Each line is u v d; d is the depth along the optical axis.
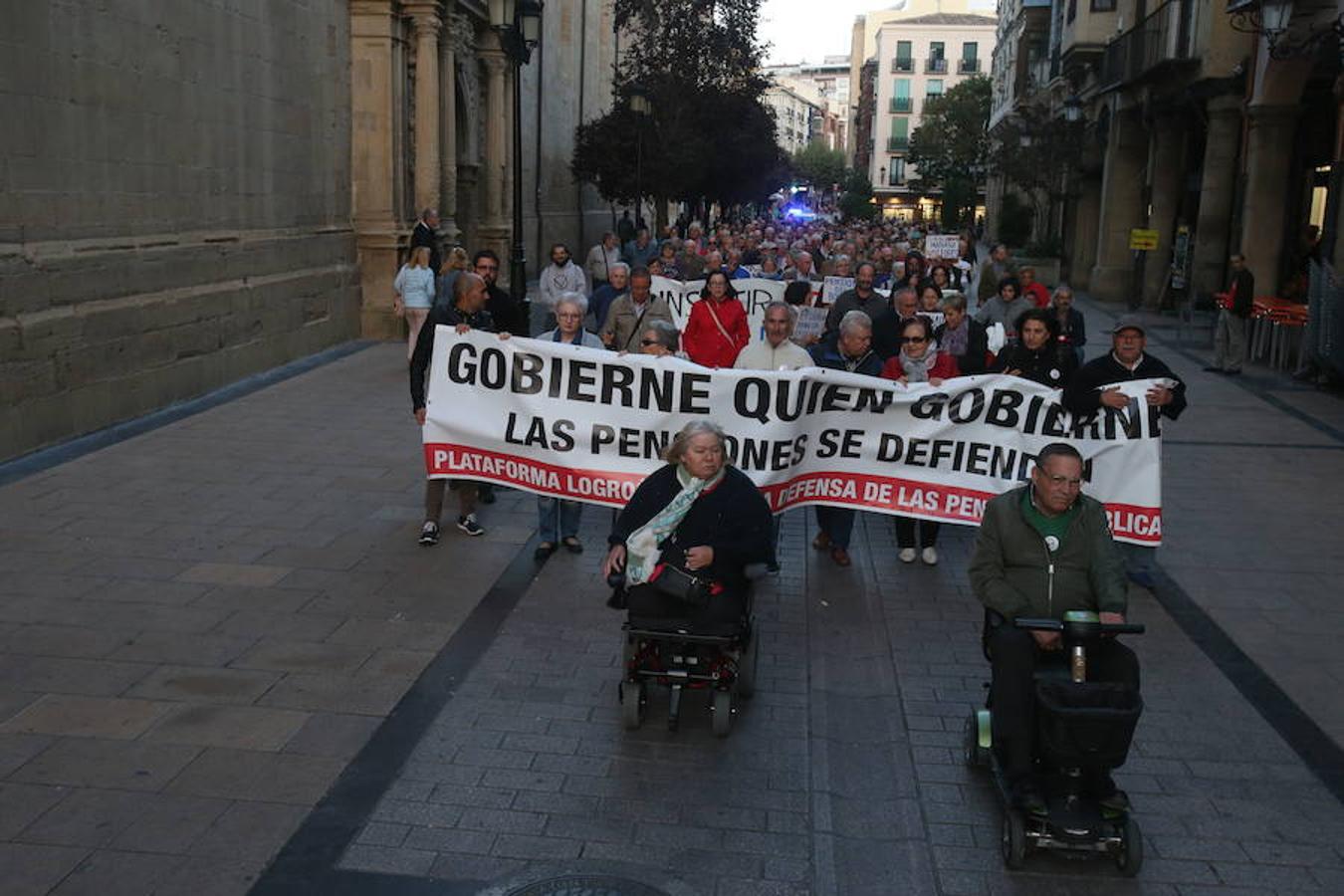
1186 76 24.53
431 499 8.20
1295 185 21.86
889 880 4.51
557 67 33.38
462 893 4.26
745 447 7.54
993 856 4.64
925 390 7.66
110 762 5.09
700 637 5.37
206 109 13.64
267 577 7.46
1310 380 16.84
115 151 11.72
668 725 5.64
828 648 6.76
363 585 7.40
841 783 5.25
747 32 30.66
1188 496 10.36
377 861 4.44
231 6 14.22
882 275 16.12
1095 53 31.78
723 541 5.48
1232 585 7.97
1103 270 30.91
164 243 12.61
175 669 6.06
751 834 4.74
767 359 8.20
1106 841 4.42
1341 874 4.55
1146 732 5.75
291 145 16.19
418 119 19.69
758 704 5.98
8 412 9.98
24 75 10.22
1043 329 8.48
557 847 4.59
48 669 5.99
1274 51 17.05
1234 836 4.81
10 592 7.03
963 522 7.83
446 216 21.27
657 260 17.17
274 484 9.70
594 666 6.33
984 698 6.10
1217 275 23.75
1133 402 7.52
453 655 6.39
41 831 4.54
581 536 8.65
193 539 8.19
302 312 16.41
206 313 13.47
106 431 11.30
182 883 4.25
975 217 72.94
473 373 7.71
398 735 5.45
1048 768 4.66
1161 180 27.52
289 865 4.39
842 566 8.23
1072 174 35.66
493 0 16.81
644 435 7.62
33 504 8.83
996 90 67.44
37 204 10.48
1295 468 11.50
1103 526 4.99
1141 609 7.48
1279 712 6.00
